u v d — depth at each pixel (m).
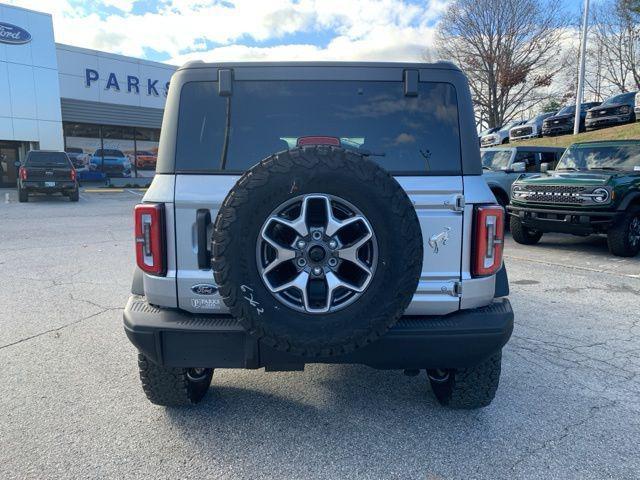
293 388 3.77
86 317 5.31
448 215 2.78
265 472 2.74
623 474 2.73
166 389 3.22
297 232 2.45
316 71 2.94
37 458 2.85
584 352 4.44
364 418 3.33
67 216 14.17
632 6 33.31
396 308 2.46
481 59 39.34
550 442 3.04
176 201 2.76
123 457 2.87
